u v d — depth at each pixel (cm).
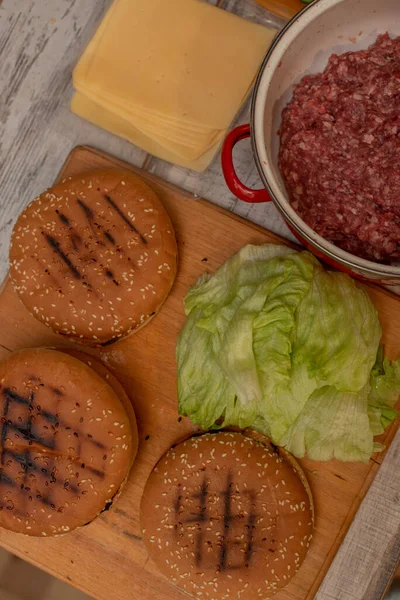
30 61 76
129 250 71
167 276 72
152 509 72
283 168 67
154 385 74
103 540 74
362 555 72
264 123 64
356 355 68
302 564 73
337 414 70
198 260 74
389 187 63
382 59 65
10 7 77
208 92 73
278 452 72
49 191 73
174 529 72
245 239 73
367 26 66
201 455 71
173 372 74
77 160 75
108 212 72
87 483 71
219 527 71
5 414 72
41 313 72
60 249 72
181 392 72
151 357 74
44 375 71
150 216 72
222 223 73
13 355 72
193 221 74
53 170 76
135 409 74
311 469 73
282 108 67
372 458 72
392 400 71
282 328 68
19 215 74
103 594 74
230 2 75
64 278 72
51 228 72
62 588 82
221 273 72
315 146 65
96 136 76
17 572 82
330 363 68
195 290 72
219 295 71
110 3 76
